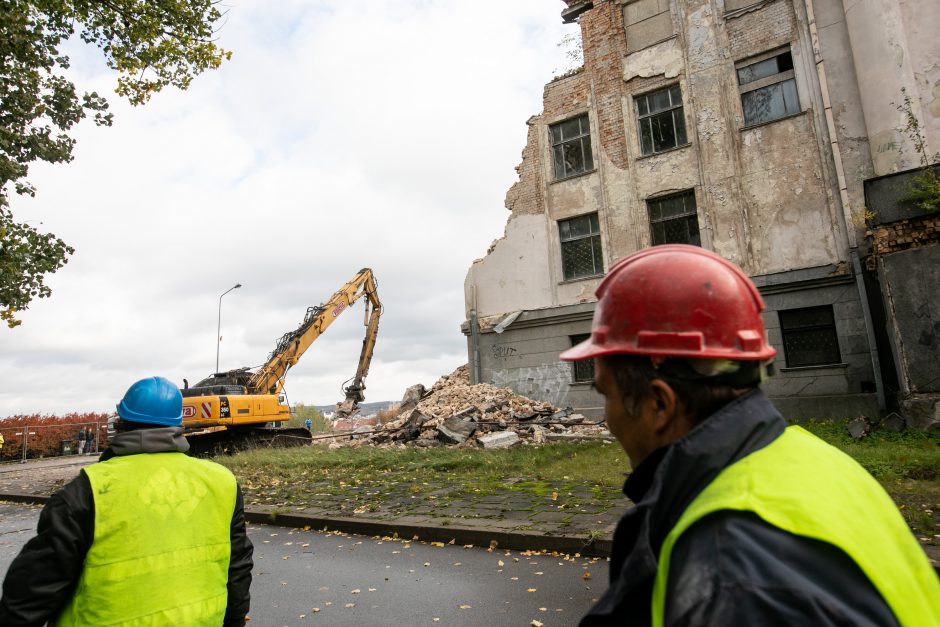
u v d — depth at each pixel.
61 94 12.46
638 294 0.99
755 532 0.70
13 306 12.21
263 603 4.97
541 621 4.24
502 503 7.74
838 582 0.66
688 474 0.84
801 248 15.07
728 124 16.41
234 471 12.92
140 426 2.28
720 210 16.30
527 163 19.89
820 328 14.61
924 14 13.56
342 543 6.96
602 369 1.05
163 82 11.93
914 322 10.98
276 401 20.38
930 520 5.55
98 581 1.97
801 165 15.27
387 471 11.57
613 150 18.28
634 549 0.81
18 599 1.90
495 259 19.97
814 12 15.36
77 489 2.04
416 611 4.59
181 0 11.37
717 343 0.92
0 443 20.12
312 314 22.56
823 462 0.86
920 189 11.32
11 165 11.75
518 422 15.95
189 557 2.13
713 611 0.64
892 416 11.27
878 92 13.94
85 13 11.03
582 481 8.78
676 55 17.44
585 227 18.73
